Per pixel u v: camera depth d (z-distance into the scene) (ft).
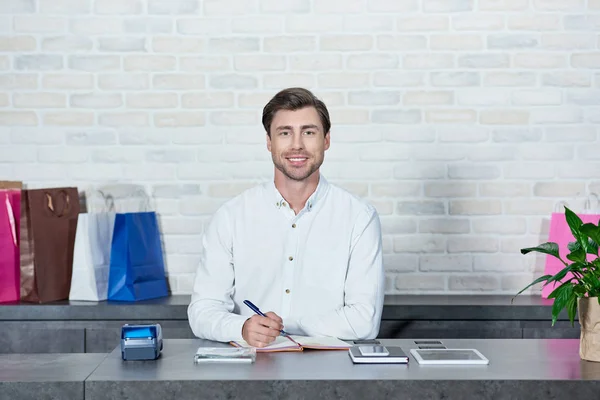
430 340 8.29
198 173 12.90
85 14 12.81
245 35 12.80
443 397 6.47
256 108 12.85
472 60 12.84
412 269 12.94
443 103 12.87
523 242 12.95
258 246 9.38
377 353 7.21
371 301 9.02
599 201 12.89
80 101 12.87
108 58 12.84
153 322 11.55
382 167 12.87
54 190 11.99
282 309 9.32
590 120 12.89
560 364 7.13
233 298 9.51
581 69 12.88
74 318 11.47
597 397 6.53
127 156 12.90
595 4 12.82
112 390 6.44
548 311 11.52
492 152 12.89
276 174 9.30
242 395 6.44
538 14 12.82
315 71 12.82
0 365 7.12
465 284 12.95
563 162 12.93
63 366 7.07
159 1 12.80
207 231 9.59
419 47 12.82
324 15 12.78
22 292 11.75
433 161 12.89
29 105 12.85
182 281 12.92
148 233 12.34
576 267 7.29
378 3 12.78
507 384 6.49
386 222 12.91
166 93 12.85
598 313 7.17
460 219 12.94
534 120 12.90
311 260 9.33
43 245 11.73
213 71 12.83
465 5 12.81
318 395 6.45
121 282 11.94
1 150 12.86
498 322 11.59
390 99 12.83
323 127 8.90
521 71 12.85
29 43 12.82
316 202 9.38
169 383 6.44
